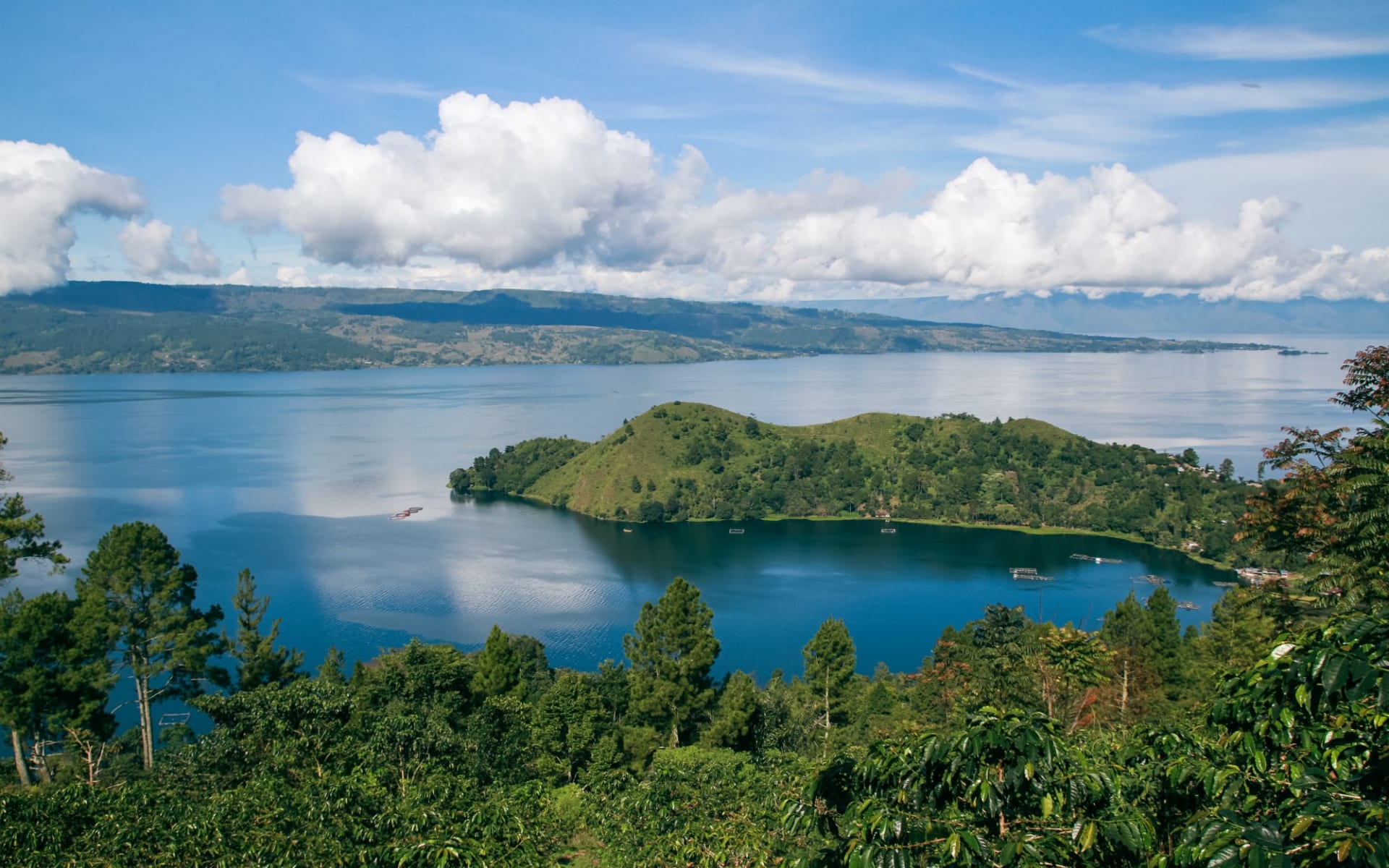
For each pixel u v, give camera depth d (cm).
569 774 4784
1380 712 931
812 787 1220
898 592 12744
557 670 8850
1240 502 16450
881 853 934
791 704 6297
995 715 1083
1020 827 1050
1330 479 2695
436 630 10719
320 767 3381
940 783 1079
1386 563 2434
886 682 7794
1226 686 1141
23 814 2722
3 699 4169
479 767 3788
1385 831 736
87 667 4419
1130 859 1035
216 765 3444
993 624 5741
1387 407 2702
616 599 12212
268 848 2528
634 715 5719
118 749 4784
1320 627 1017
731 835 2325
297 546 14862
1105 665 4391
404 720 3747
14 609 4578
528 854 2777
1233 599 5647
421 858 2392
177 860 2500
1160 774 1183
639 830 3036
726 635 10850
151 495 19025
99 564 4697
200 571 13138
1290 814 895
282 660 5472
